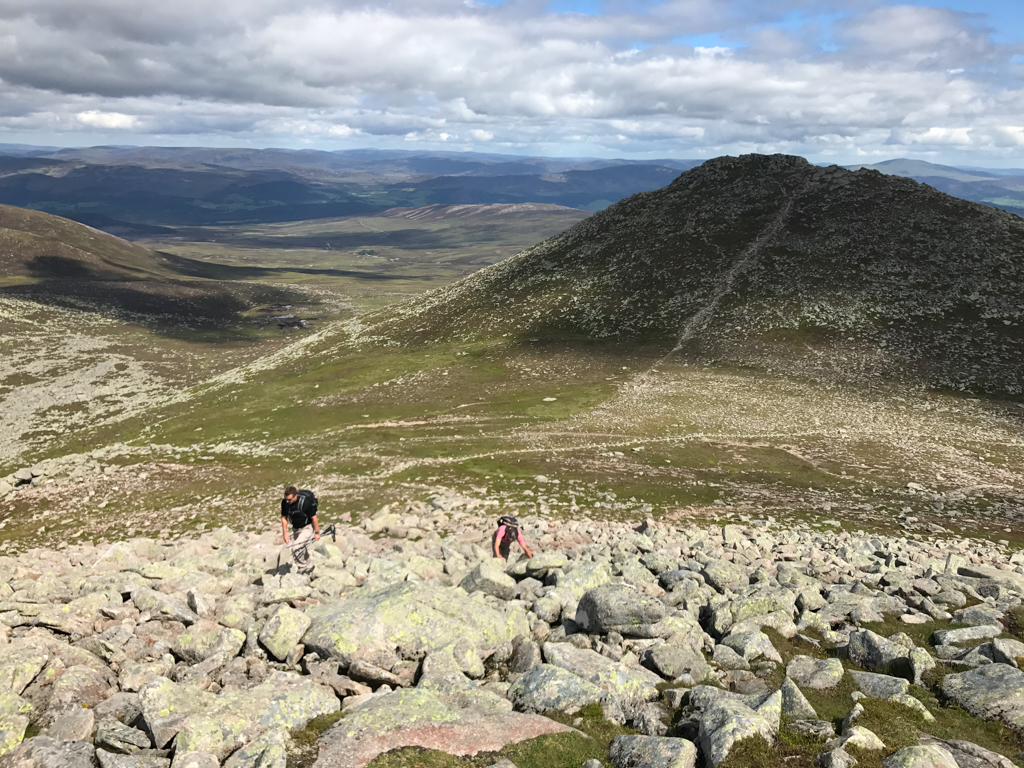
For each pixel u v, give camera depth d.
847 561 24.05
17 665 9.75
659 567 18.98
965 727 9.32
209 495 65.38
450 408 92.19
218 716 8.61
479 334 134.25
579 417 81.25
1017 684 9.79
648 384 94.75
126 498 68.56
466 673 10.98
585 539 27.78
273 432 92.38
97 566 17.84
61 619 11.97
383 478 61.81
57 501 70.31
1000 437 69.69
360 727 8.55
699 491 50.72
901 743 8.54
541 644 12.47
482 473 59.94
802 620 14.17
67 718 8.66
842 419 76.62
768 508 45.69
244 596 13.62
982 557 26.31
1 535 60.78
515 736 8.65
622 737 8.62
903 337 102.25
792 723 9.04
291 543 17.20
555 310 136.38
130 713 9.09
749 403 84.00
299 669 11.20
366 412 95.94
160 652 11.41
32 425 125.56
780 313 114.12
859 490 51.34
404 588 12.87
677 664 11.27
